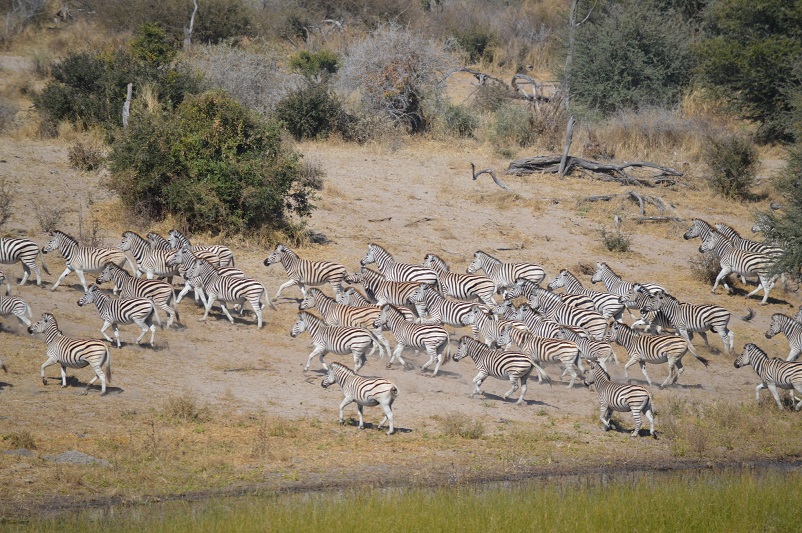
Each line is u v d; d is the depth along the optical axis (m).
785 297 23.11
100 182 24.33
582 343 16.89
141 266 19.02
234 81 32.62
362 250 22.73
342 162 29.67
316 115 32.06
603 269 21.14
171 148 21.97
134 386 14.53
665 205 27.67
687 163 31.98
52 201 23.03
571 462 13.02
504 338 16.67
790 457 14.04
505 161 31.47
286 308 19.38
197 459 11.97
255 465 11.99
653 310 19.17
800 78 32.84
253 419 13.70
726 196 29.58
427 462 12.56
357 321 16.89
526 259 23.31
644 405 14.25
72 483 10.86
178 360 15.94
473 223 25.48
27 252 18.08
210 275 17.83
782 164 32.62
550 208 27.25
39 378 14.45
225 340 17.20
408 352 17.94
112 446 12.05
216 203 21.88
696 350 19.44
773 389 16.20
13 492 10.49
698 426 14.88
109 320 15.94
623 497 11.18
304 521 9.78
